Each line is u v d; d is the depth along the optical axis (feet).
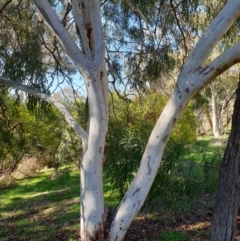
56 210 27.73
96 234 14.14
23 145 27.04
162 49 21.45
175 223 20.83
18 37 20.83
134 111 27.76
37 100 20.29
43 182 41.83
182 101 14.01
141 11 19.92
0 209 30.17
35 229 22.71
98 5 15.08
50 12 14.20
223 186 14.62
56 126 35.53
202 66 13.84
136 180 14.53
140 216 22.07
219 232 14.58
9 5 20.68
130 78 23.00
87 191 14.48
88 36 15.44
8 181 40.06
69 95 27.45
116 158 19.48
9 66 20.21
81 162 15.05
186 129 31.01
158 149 14.43
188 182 20.24
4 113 24.17
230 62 12.76
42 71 20.68
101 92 14.83
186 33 21.25
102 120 14.76
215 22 13.55
